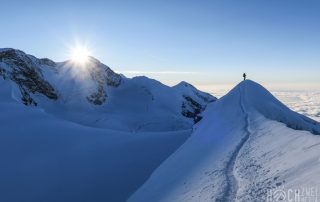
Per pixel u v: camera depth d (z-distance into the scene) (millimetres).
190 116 182750
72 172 31562
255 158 17562
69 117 134125
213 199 13930
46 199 26609
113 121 136750
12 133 41469
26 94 122250
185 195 17484
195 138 36875
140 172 31969
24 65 141625
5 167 32125
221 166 18766
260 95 56688
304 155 13328
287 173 12680
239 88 59938
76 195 27234
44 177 30391
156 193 22734
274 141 18797
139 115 156875
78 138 42562
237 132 28750
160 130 140750
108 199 26625
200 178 18984
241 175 15727
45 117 51438
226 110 48875
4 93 82000
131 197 26391
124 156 36312
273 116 46844
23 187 28484
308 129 49625
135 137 45500
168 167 29234
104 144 40812
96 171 31875
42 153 36250
